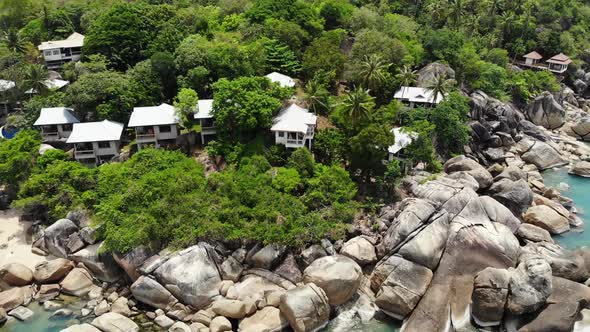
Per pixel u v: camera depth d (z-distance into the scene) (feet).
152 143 190.90
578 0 394.93
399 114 212.43
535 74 295.07
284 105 199.11
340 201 162.81
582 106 315.99
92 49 232.32
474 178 185.37
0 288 139.44
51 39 272.92
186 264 135.95
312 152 187.93
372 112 203.21
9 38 254.06
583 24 364.79
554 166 230.89
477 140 229.86
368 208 168.14
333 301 131.85
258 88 189.47
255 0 286.46
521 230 162.20
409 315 128.98
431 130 206.08
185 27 252.01
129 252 140.77
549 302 125.18
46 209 168.55
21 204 159.63
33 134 191.62
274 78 216.33
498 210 164.04
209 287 134.31
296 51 240.94
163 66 212.43
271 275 140.15
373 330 126.52
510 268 136.77
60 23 279.69
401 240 142.31
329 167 177.58
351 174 183.01
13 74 225.97
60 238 151.74
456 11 300.20
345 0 305.32
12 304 132.26
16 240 160.35
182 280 132.67
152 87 207.41
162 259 137.90
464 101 222.28
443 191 160.86
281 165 180.24
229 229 147.02
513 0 340.59
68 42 257.55
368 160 173.17
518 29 333.01
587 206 192.54
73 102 197.06
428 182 173.99
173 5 286.46
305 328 121.29
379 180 173.78
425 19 308.19
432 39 261.85
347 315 131.44
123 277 145.48
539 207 177.37
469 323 128.67
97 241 150.41
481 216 155.33
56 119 194.59
